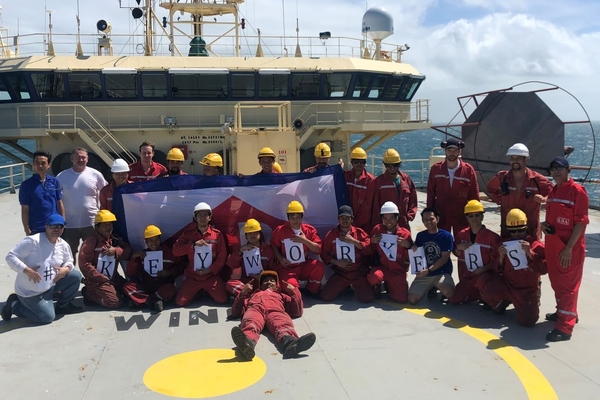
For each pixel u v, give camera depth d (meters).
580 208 5.66
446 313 6.68
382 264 7.27
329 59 16.58
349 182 8.09
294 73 16.08
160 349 5.61
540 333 5.98
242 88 16.05
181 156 8.20
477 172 14.71
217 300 7.05
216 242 7.08
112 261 7.05
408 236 7.18
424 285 7.07
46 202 7.06
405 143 111.69
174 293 7.09
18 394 4.68
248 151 13.00
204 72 15.41
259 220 7.98
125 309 6.93
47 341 5.86
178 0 18.30
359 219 8.03
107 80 15.55
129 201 7.71
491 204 15.85
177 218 7.82
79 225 7.77
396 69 17.56
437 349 5.54
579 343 5.68
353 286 7.22
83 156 7.77
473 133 14.68
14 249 6.27
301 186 8.05
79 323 6.41
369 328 6.16
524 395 4.57
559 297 5.84
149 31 17.56
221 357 5.39
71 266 6.64
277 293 6.35
